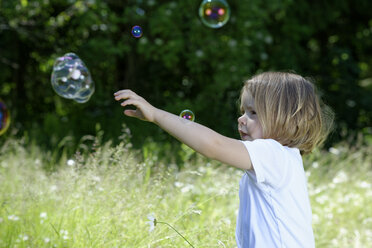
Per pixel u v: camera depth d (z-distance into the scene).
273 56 7.39
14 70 7.02
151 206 2.32
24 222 2.30
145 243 2.08
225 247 1.95
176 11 6.07
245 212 1.49
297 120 1.53
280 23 7.40
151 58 7.13
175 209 2.55
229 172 3.27
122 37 6.86
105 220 2.20
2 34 6.64
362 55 9.32
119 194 2.37
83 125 6.08
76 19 6.04
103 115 6.44
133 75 7.39
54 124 5.98
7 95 7.16
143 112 1.38
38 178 2.73
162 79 7.50
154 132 5.75
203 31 6.08
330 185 3.83
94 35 6.72
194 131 1.34
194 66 6.50
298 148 1.57
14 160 3.38
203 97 6.63
